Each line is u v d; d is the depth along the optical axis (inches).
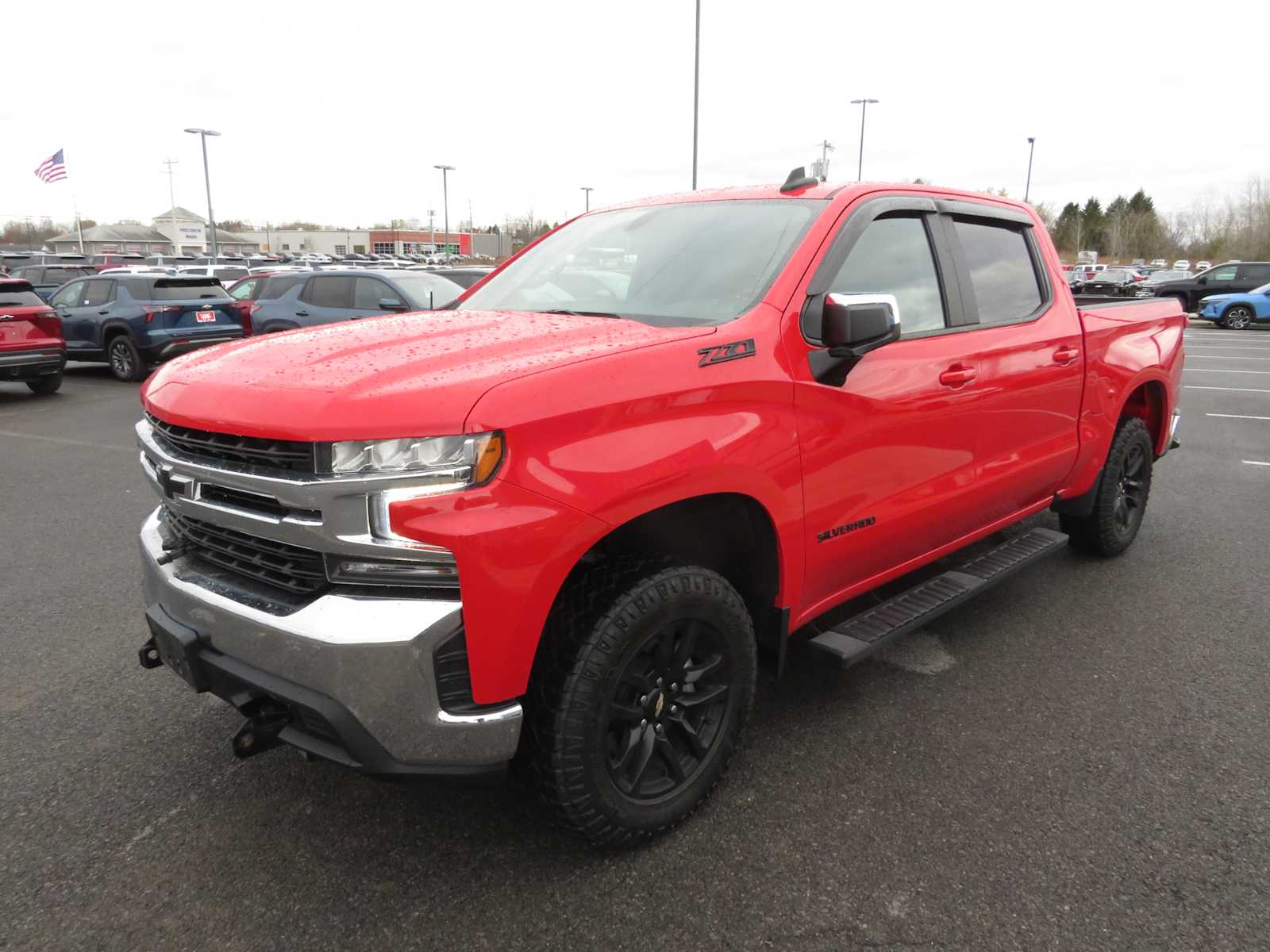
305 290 495.5
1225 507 242.5
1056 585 179.9
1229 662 145.9
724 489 96.3
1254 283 1088.8
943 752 118.3
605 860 96.9
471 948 84.4
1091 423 167.6
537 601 82.2
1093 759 116.7
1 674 141.6
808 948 84.4
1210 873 94.2
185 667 92.0
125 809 106.3
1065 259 3452.3
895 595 146.7
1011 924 87.0
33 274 991.0
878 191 125.7
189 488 91.0
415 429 77.5
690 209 133.0
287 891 92.4
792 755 117.5
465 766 83.7
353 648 78.2
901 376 119.6
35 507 244.1
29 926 87.2
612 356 89.5
